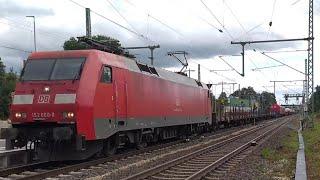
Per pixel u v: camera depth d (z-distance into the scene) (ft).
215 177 51.85
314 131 140.36
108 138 67.15
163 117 89.35
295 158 70.64
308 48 139.85
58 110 57.21
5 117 203.10
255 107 263.29
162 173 53.93
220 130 170.81
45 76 59.77
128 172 53.67
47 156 59.62
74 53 61.46
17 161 61.52
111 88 64.85
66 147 59.52
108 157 65.46
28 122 58.49
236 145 98.17
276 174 54.08
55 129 55.93
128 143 77.71
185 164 63.00
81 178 49.01
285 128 179.93
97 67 61.31
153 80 84.12
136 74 75.41
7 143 58.13
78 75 58.85
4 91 204.03
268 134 137.39
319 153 77.10
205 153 79.46
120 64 69.41
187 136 113.39
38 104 57.98
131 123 72.38
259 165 63.00
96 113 59.88
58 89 58.18
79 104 57.11
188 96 109.40
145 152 78.18
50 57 61.72
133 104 73.41
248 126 215.10
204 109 126.62
